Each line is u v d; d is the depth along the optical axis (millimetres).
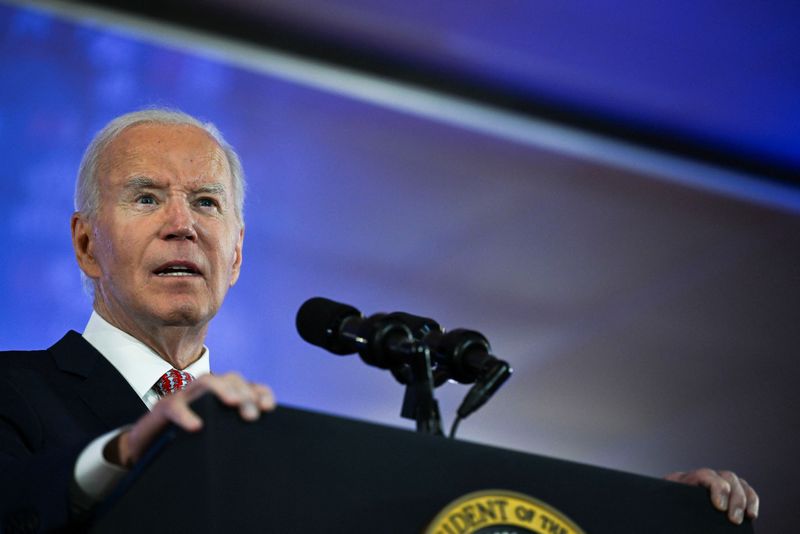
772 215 18719
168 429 4812
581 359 17250
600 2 17109
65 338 7973
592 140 17703
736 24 17688
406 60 16422
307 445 4895
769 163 18734
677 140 18266
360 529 4859
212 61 15078
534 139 17344
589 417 17109
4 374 7395
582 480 5496
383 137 16203
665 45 17688
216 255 8336
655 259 17875
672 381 17734
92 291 9016
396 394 15266
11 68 13883
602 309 17500
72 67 14164
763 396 18156
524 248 17031
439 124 16641
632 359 17578
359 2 15867
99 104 14203
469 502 5016
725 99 18234
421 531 4965
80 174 8727
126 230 8219
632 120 18000
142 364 8172
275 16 15383
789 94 18375
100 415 7500
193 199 8414
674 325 17781
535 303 16984
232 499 4668
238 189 9320
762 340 18344
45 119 13914
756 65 18109
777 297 18453
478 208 16781
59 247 13625
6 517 5270
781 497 18141
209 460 4656
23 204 13594
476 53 16844
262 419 4840
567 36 17234
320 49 15867
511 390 16797
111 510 4637
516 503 5117
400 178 16234
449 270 16422
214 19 15070
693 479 6113
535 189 17250
